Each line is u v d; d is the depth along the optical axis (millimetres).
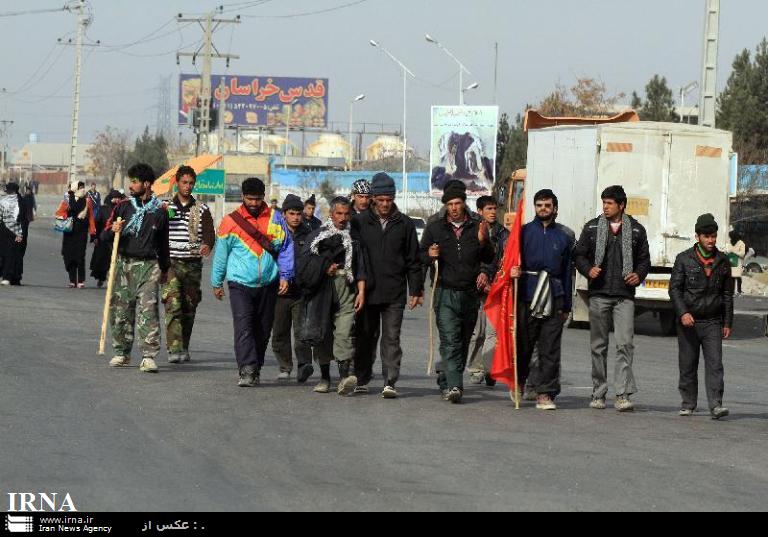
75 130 95188
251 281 15664
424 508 9047
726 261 14648
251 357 15555
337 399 14766
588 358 21484
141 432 11906
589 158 27844
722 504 9547
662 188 27797
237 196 91750
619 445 12172
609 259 14734
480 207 17000
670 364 21172
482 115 67625
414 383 16734
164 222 16531
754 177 55625
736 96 67750
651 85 72750
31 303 26375
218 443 11477
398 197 77688
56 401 13586
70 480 9672
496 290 14812
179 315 17609
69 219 31359
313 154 140125
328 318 15031
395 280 14984
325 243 14977
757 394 17562
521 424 13336
